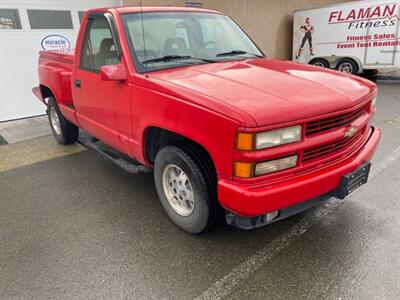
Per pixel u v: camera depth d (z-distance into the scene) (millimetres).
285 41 14086
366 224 3002
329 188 2451
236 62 3242
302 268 2506
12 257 2750
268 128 2100
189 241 2863
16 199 3734
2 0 6375
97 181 4105
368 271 2447
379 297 2221
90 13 3615
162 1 9016
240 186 2203
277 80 2654
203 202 2639
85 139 5180
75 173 4359
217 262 2604
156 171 3025
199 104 2322
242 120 2078
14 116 7105
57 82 4484
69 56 4387
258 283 2381
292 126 2189
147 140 3037
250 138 2086
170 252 2736
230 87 2494
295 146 2240
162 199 3115
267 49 13398
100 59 3479
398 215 3117
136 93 2885
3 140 5855
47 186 4020
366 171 2707
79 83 3877
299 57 12914
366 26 10711
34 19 6832
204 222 2723
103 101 3451
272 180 2242
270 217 2336
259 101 2252
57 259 2705
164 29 3322
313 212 3223
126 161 3727
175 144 2771
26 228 3160
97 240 2932
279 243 2799
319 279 2395
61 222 3238
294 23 12734
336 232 2908
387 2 10062
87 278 2486
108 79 2918
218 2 10766
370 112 2949
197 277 2457
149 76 2844
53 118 5363
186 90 2480
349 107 2453
